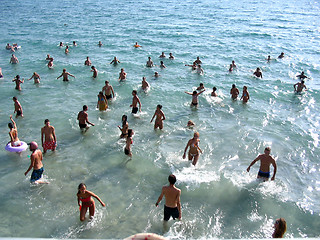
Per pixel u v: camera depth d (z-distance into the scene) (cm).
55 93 1656
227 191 839
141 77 1969
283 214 755
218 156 1040
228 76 2000
